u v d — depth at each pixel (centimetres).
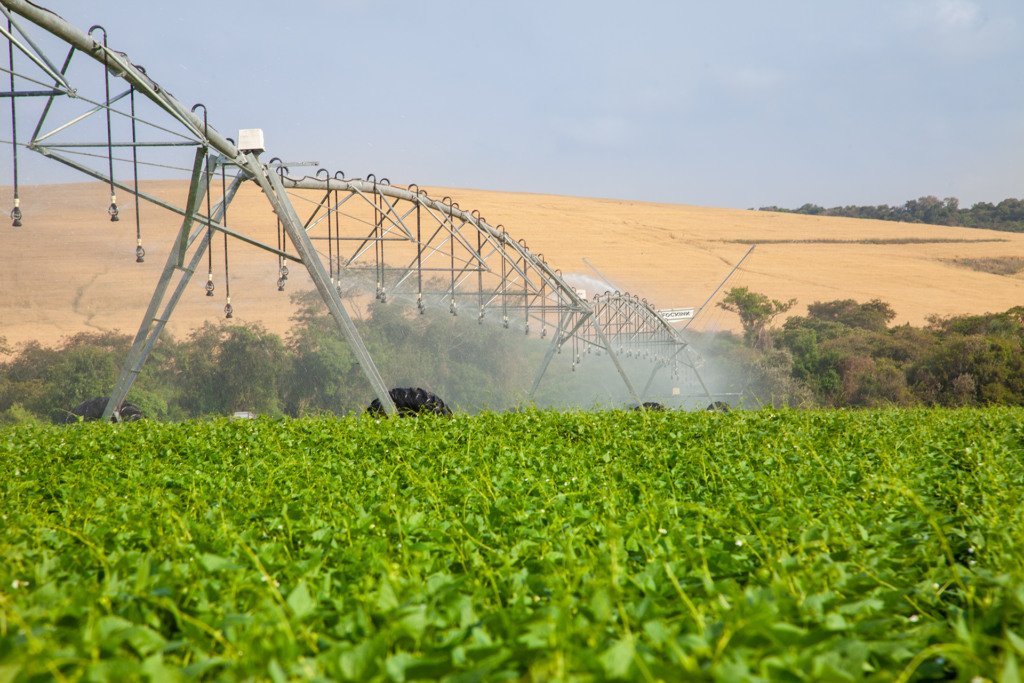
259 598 224
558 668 152
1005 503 391
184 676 158
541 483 443
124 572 253
